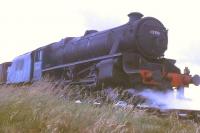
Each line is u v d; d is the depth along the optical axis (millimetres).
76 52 16234
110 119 5551
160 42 13422
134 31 12883
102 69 12906
